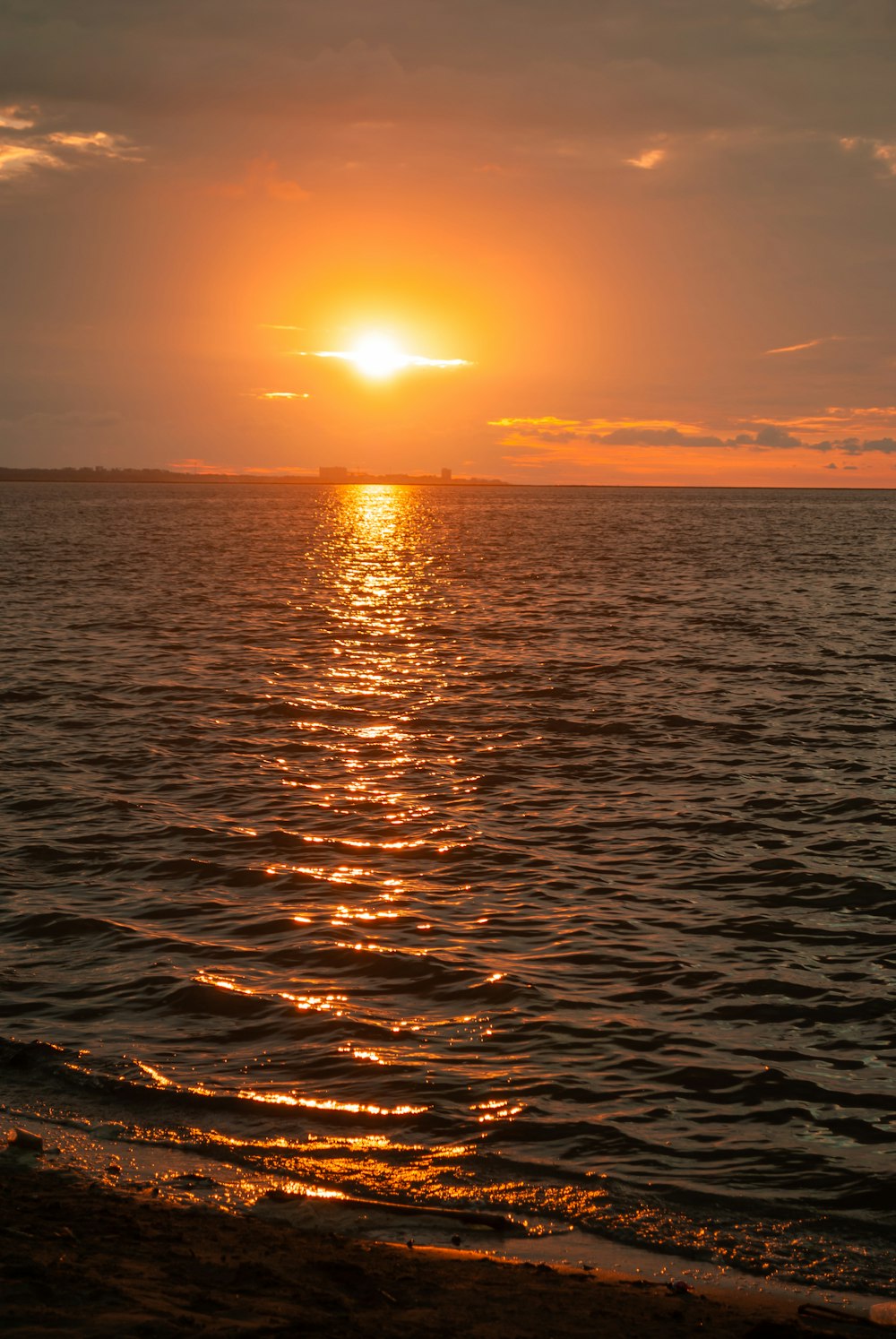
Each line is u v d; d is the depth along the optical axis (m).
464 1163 10.06
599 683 36.75
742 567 88.12
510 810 22.59
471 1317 7.41
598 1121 10.89
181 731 29.20
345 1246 8.49
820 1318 7.80
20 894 17.34
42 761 25.94
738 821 21.88
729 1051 12.53
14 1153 9.95
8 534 126.50
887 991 14.26
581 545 119.94
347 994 13.88
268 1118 10.82
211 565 87.50
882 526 175.12
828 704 33.19
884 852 20.02
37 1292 7.05
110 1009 13.30
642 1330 7.41
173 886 17.89
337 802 22.98
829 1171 10.06
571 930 16.22
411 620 53.44
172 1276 7.58
